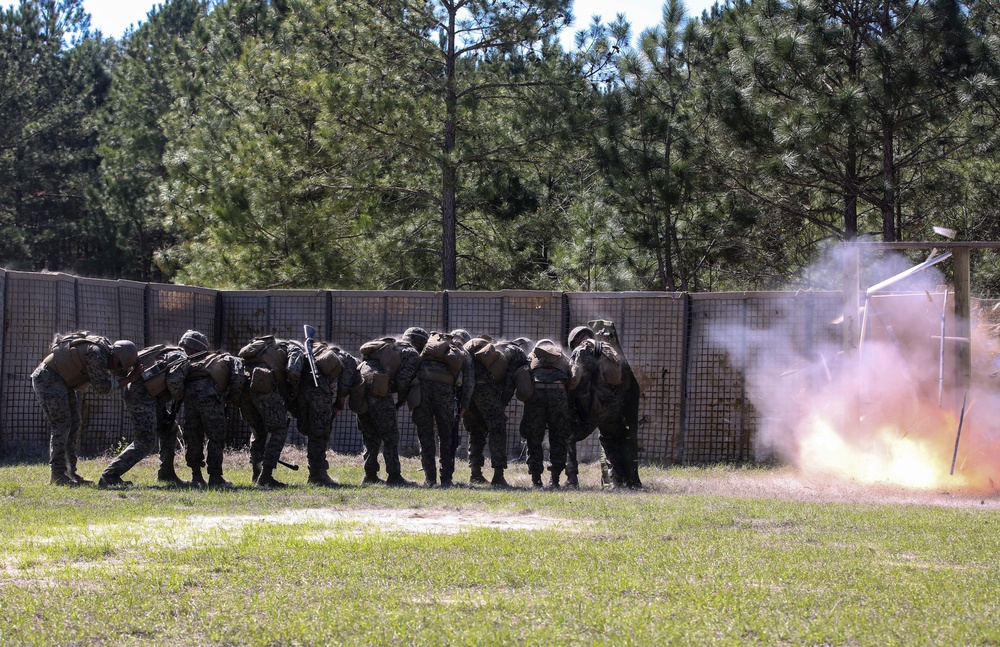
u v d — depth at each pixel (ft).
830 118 69.26
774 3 74.64
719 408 59.00
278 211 85.87
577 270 85.97
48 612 19.93
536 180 99.76
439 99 86.63
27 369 54.70
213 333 65.46
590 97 86.28
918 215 82.33
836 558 25.96
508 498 37.86
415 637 18.43
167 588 22.03
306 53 89.97
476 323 62.59
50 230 146.51
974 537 29.53
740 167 77.77
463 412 45.91
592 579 23.12
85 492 38.37
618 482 45.03
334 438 62.23
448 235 90.53
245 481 45.44
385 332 63.52
